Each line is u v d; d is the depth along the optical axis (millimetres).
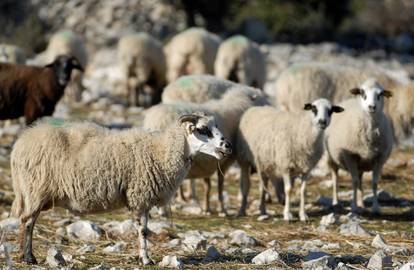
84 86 81438
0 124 62562
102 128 27469
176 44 74250
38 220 35812
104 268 25672
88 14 124000
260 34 131625
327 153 41031
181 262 27109
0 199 40125
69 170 26125
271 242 32500
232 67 69125
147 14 126188
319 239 33688
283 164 37125
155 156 26609
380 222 37531
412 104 47594
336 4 142375
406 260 28734
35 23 121000
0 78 49562
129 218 37438
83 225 33469
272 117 37812
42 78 50219
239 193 44688
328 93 52938
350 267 26953
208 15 132500
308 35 137625
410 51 135000
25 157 26375
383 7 145875
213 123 27109
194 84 45844
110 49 117312
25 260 26953
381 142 38969
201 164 36906
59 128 26875
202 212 40062
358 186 41062
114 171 26312
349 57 109812
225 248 31125
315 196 44344
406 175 48906
